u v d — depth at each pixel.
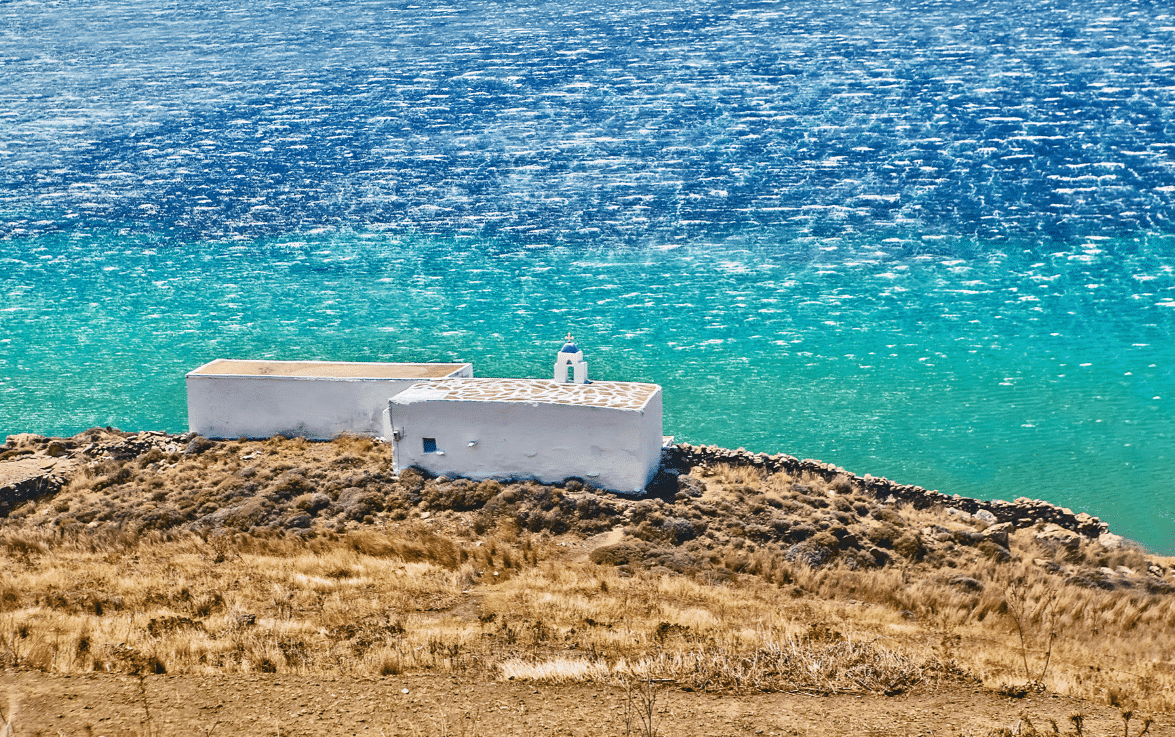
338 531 29.14
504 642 18.92
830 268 89.31
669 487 31.95
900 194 115.44
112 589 22.98
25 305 81.44
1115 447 48.00
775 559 27.33
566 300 81.44
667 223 108.56
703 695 16.23
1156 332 67.31
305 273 92.19
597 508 29.83
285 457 34.66
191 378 36.69
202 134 150.12
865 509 32.59
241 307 81.00
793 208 112.44
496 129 150.00
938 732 14.91
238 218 113.69
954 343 66.44
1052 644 21.52
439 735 14.41
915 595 25.00
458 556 26.86
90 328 75.00
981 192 114.19
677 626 20.27
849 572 26.36
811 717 15.36
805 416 53.22
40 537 29.00
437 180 128.38
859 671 17.28
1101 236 96.25
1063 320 71.00
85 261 96.56
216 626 19.64
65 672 16.58
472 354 67.31
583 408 30.97
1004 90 152.88
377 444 35.38
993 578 27.77
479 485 31.50
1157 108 139.62
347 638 19.02
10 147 143.88
